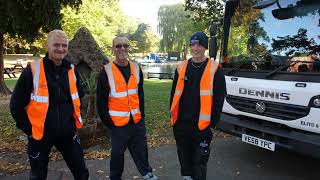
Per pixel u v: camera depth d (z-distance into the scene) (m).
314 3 5.05
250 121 5.44
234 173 5.38
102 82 4.18
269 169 5.57
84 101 6.64
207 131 4.03
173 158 5.99
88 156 5.93
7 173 5.17
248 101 5.40
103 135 6.80
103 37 26.48
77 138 3.80
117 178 4.26
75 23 24.16
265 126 5.20
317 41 4.96
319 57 4.88
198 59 4.03
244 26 6.11
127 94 4.20
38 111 3.45
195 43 3.96
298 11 5.25
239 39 6.17
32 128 3.47
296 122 4.68
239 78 5.61
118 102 4.16
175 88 4.20
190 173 4.32
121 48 4.15
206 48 4.01
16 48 33.88
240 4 6.23
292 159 6.06
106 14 28.81
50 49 3.46
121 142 4.19
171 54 45.03
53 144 3.70
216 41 5.98
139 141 4.33
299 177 5.25
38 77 3.44
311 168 5.64
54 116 3.51
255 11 5.93
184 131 4.13
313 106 4.48
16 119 3.49
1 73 13.70
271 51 5.56
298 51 5.17
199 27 13.74
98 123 6.69
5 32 12.96
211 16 12.52
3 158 5.82
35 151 3.55
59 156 5.89
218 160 5.96
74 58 7.29
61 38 3.46
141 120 4.36
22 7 11.95
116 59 4.23
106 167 5.49
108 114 4.21
